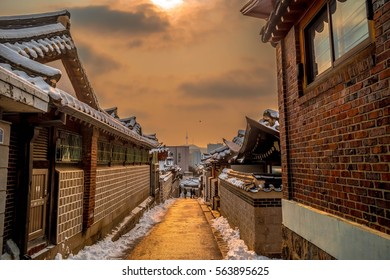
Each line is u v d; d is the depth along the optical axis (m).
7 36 4.67
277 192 6.54
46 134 5.32
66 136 6.02
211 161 17.25
